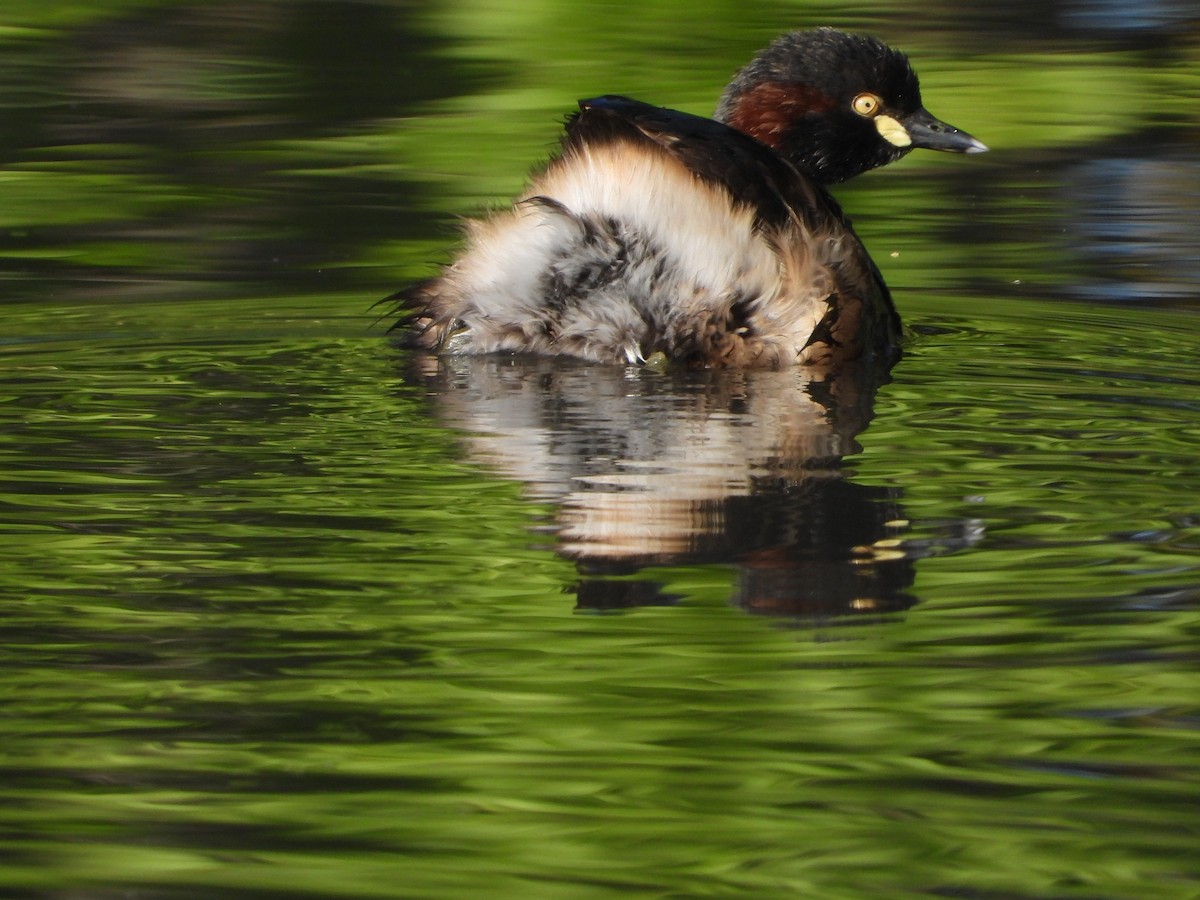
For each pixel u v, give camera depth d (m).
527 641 6.57
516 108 20.47
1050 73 22.25
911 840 5.31
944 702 6.10
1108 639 6.58
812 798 5.53
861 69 12.89
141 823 5.36
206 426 9.24
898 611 6.82
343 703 6.09
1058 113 20.58
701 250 10.42
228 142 19.20
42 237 15.49
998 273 14.31
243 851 5.21
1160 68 22.61
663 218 10.41
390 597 6.94
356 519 7.79
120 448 8.85
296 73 22.38
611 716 6.02
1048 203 16.94
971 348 11.45
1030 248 15.19
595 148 10.55
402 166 18.17
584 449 8.81
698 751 5.78
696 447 8.88
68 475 8.40
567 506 7.96
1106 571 7.20
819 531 7.62
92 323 12.20
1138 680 6.27
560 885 5.07
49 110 20.59
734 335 10.55
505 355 10.68
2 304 13.01
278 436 9.07
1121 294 13.55
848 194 17.50
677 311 10.45
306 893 5.01
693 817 5.41
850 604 6.91
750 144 11.03
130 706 6.07
